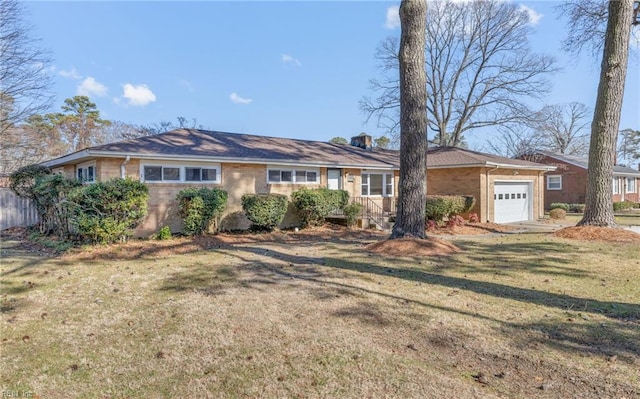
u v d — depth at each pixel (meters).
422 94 9.84
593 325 4.39
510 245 10.56
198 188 11.63
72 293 5.78
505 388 3.01
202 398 2.90
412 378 3.16
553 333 4.15
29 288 6.05
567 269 7.43
